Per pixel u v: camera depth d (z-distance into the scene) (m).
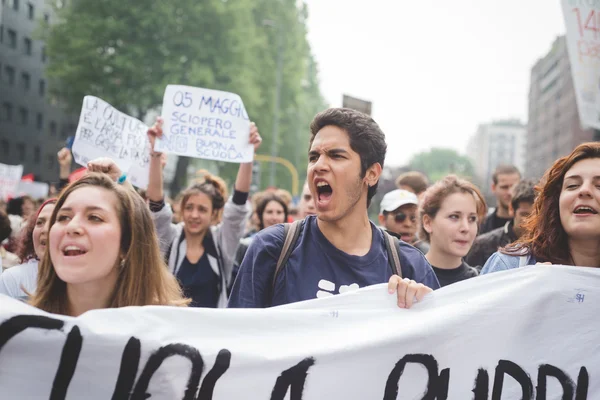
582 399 2.34
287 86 36.00
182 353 2.02
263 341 2.13
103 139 4.12
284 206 6.04
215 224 4.61
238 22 29.36
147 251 2.11
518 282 2.38
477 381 2.28
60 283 2.10
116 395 1.95
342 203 2.31
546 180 2.60
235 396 2.07
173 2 27.64
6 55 34.53
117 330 1.97
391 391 2.21
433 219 3.48
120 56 26.39
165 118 4.19
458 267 3.53
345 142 2.31
